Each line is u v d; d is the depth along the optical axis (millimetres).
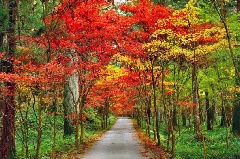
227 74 17547
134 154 17234
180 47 14727
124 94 34531
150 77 22312
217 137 24750
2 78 11617
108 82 27141
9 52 13297
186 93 26531
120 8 17156
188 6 13773
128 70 23953
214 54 15438
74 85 26453
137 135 30469
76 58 17547
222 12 10555
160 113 45594
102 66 19047
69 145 21141
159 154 17125
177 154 17359
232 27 13672
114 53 17781
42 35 14352
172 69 20359
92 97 27562
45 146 20703
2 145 13930
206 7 15312
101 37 16875
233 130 22547
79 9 16203
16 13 13180
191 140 23609
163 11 16734
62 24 15055
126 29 17625
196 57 14961
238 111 22250
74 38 16344
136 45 17297
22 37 13930
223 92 19406
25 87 13586
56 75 13227
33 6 14430
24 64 13945
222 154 16641
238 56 15070
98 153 17750
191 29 14125
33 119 25016
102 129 40000
